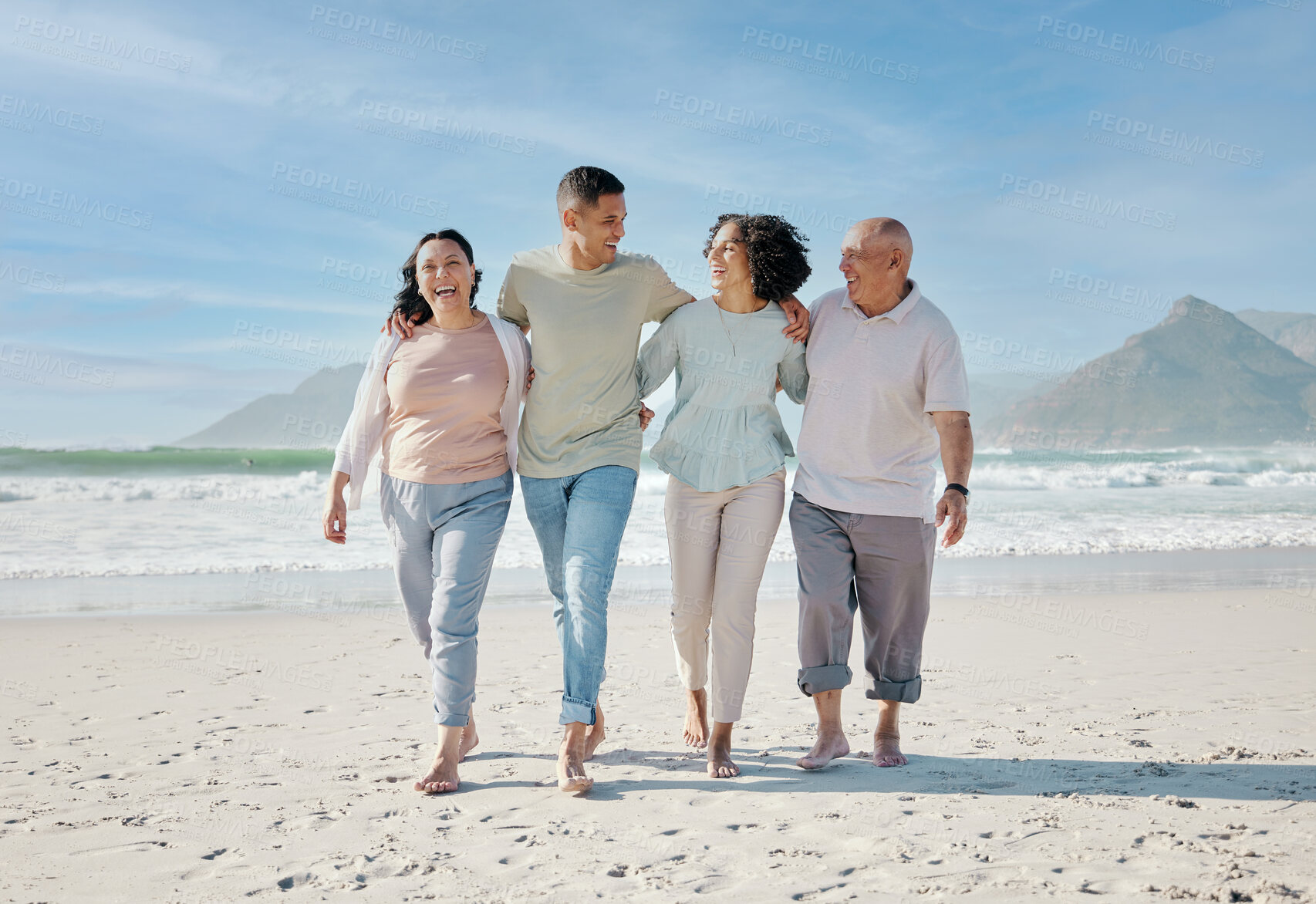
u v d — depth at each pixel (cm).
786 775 309
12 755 344
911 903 195
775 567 1038
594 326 316
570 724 292
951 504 302
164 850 239
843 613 321
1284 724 379
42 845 243
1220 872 207
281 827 258
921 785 291
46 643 602
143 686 477
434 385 312
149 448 2748
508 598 831
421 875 219
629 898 202
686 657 343
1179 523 1489
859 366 315
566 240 320
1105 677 490
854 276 314
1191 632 640
